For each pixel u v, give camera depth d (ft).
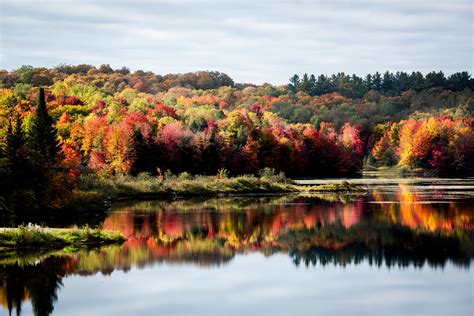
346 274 125.18
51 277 120.88
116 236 160.04
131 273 124.77
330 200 278.87
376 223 192.75
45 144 239.71
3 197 195.72
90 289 112.47
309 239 166.09
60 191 210.79
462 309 100.22
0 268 127.24
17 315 97.14
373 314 98.17
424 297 107.55
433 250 148.25
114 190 287.69
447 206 237.86
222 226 188.96
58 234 153.38
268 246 155.94
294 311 99.81
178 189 312.09
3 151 210.59
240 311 99.50
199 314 98.07
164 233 174.40
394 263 134.92
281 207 246.27
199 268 130.52
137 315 97.19
